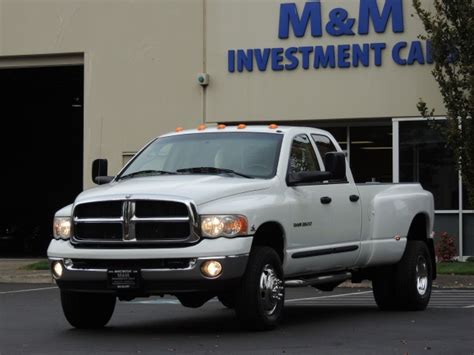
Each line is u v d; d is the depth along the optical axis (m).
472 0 23.80
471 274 22.36
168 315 14.44
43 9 28.86
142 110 27.98
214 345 10.51
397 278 14.44
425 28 23.97
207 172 12.26
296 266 12.13
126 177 12.63
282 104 26.81
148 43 27.97
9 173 45.75
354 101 26.28
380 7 26.06
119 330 12.21
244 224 10.97
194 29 27.61
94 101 28.36
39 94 42.31
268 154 12.31
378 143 26.81
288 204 11.89
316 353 9.90
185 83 27.66
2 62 29.52
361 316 13.83
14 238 38.94
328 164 12.30
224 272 10.77
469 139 23.14
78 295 11.91
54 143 46.31
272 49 26.91
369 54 26.14
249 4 27.12
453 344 10.64
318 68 26.55
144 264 10.91
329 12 26.45
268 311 11.49
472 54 23.50
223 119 27.31
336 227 12.93
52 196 46.06
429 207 15.35
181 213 10.88
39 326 12.79
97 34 28.39
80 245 11.27
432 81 25.69
